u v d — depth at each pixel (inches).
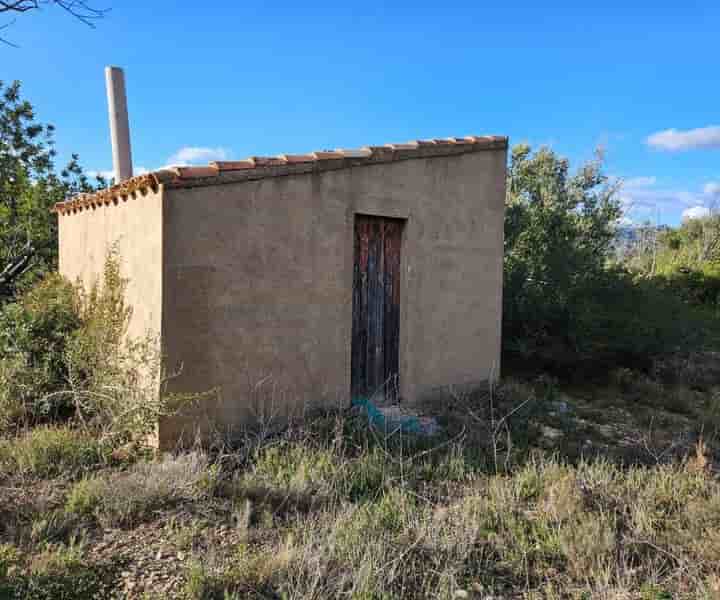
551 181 620.4
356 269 271.0
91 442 198.8
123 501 157.4
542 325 381.1
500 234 332.2
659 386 359.9
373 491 184.1
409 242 284.8
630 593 136.5
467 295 315.3
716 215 1066.1
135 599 120.1
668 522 169.6
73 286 304.0
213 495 170.2
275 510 165.3
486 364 327.3
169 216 200.1
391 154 270.5
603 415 302.7
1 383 231.9
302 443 206.1
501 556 150.4
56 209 359.6
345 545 142.4
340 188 252.1
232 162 214.7
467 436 241.0
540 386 350.6
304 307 240.1
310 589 122.6
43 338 250.2
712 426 289.6
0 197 474.0
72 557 128.6
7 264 468.1
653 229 1119.0
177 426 202.5
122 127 387.5
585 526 158.6
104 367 224.4
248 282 221.8
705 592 132.7
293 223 235.3
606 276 406.3
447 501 181.8
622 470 213.8
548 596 132.8
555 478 193.8
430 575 139.3
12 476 177.2
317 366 245.3
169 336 200.5
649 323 380.8
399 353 288.4
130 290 224.7
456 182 305.9
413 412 276.5
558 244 456.8
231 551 142.0
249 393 223.1
